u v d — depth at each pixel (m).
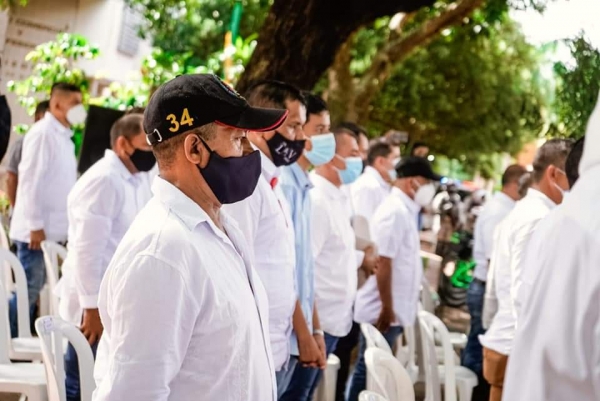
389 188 6.84
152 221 2.11
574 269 1.62
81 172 6.95
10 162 6.81
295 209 3.86
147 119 2.24
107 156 4.24
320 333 3.97
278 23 6.73
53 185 6.17
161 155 2.23
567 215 1.70
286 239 3.44
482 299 6.00
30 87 9.33
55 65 9.21
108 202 4.05
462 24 11.20
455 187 12.20
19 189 6.13
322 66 6.85
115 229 4.18
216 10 15.45
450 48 16.62
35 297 6.07
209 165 2.21
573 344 1.60
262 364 2.27
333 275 4.53
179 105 2.18
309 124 4.19
